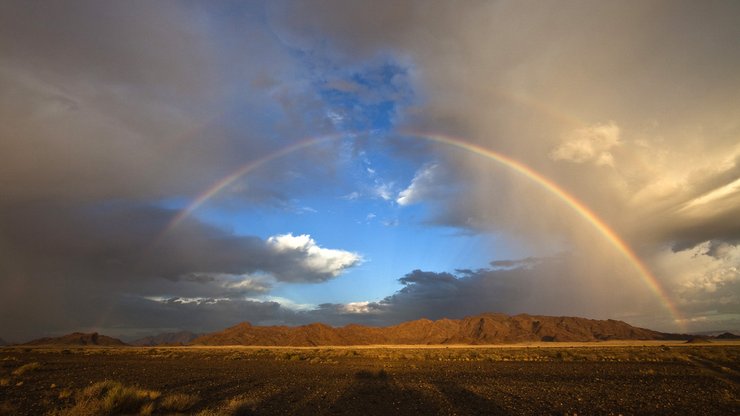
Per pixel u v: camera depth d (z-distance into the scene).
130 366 49.97
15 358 62.56
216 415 15.46
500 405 20.42
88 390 20.25
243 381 32.09
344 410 19.30
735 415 17.58
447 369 44.59
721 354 59.72
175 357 72.81
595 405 20.14
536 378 34.16
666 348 89.56
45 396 22.56
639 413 18.05
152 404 17.38
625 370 40.59
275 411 18.78
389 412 18.83
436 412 18.80
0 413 17.25
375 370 41.62
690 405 19.98
